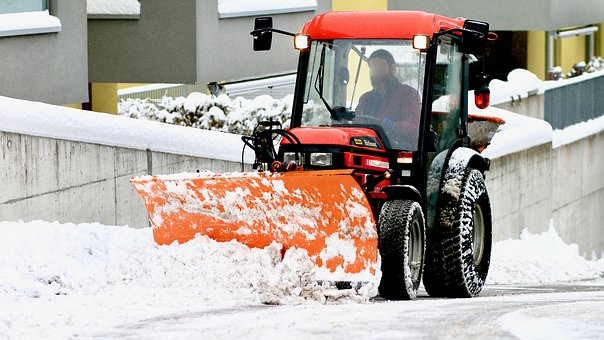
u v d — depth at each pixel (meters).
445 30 28.50
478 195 29.53
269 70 53.47
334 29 28.33
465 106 30.42
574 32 83.50
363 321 19.83
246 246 26.27
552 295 29.62
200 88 56.81
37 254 27.42
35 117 30.69
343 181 24.84
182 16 48.31
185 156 36.16
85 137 32.38
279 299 24.28
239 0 51.00
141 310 22.25
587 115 65.25
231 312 22.20
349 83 28.12
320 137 26.41
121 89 54.81
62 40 40.72
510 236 49.97
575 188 62.09
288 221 25.83
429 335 17.75
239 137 38.84
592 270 47.66
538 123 53.66
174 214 26.77
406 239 25.86
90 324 20.22
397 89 27.81
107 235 29.44
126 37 49.12
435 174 28.58
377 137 27.33
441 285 29.06
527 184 51.81
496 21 69.19
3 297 24.56
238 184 25.78
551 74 74.94
